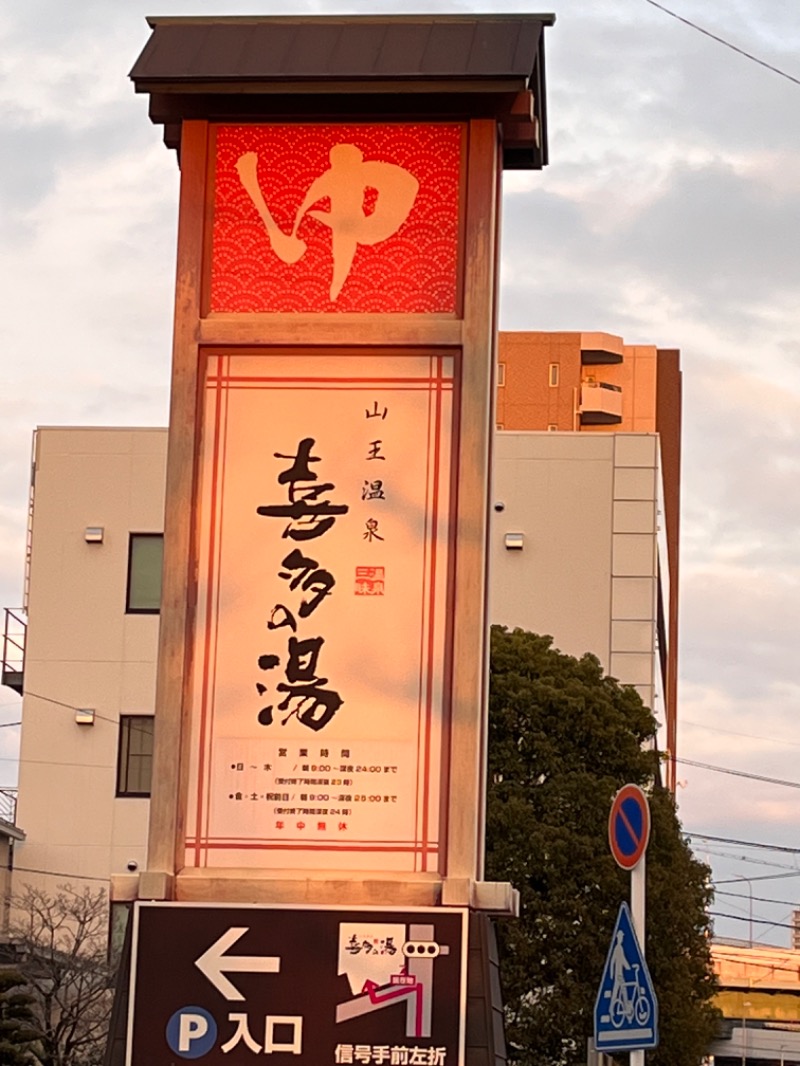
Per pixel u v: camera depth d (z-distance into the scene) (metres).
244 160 10.82
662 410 65.56
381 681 10.09
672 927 23.59
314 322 10.52
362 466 10.34
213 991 9.69
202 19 11.09
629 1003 9.09
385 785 9.97
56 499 30.45
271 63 10.65
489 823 22.62
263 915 9.76
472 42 10.79
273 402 10.48
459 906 9.69
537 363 60.03
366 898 9.80
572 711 23.38
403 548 10.22
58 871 29.02
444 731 9.99
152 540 30.20
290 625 10.20
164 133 11.09
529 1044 22.11
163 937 9.77
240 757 10.09
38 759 29.53
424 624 10.12
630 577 32.38
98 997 23.30
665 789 24.66
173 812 10.01
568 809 23.02
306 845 9.95
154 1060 9.62
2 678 30.48
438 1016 9.55
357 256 10.66
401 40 10.84
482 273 10.49
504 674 23.70
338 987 9.63
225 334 10.53
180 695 10.13
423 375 10.43
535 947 22.27
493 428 10.73
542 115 11.59
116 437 30.55
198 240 10.71
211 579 10.29
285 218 10.74
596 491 32.75
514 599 32.47
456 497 10.24
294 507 10.34
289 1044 9.59
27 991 23.56
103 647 29.86
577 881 22.53
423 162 10.71
